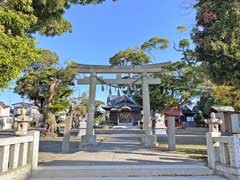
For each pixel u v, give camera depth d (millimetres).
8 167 4145
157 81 11398
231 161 4453
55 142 11945
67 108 17328
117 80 11383
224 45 6375
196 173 4957
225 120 18203
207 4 6816
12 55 3533
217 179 4594
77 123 26141
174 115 8516
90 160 6078
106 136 15930
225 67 6762
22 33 4113
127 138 14172
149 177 4758
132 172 4871
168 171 4902
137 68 10938
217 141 4965
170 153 7484
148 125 10297
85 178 4688
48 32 6488
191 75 18344
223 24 6430
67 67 15602
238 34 6336
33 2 5004
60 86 16578
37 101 18031
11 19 3756
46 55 15438
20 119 5035
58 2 5234
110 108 36250
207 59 6965
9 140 4062
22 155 4590
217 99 18109
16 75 3588
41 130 16734
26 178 4566
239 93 13969
